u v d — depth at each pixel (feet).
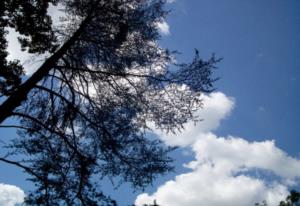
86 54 31.27
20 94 26.37
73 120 29.35
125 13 30.37
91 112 30.40
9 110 25.48
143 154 28.37
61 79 29.45
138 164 28.60
